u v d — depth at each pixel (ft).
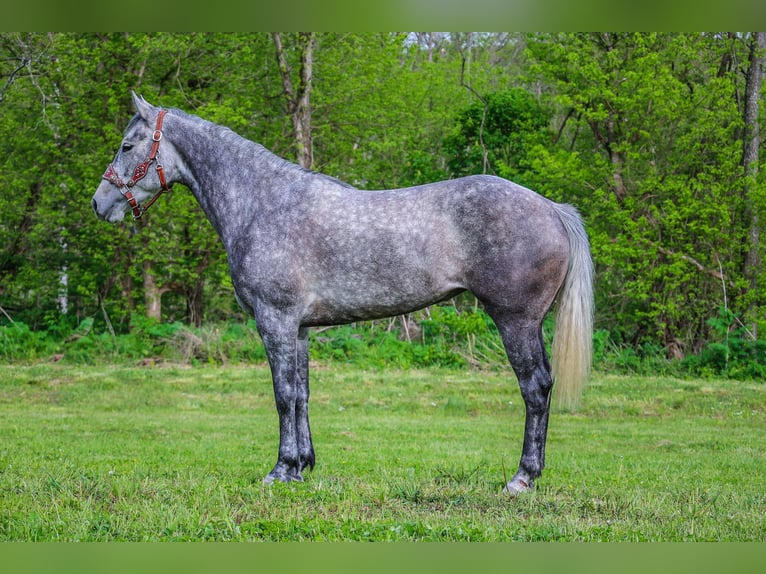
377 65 78.79
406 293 21.04
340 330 61.67
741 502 20.70
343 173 79.30
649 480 24.59
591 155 74.38
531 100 81.25
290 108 73.00
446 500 20.18
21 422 38.88
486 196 20.56
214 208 22.91
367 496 20.49
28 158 74.02
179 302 89.92
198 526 17.79
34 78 71.41
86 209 70.90
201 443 32.83
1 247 77.46
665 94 66.85
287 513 18.71
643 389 48.85
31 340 62.44
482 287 20.61
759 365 56.13
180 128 23.27
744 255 69.05
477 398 46.52
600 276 70.18
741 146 69.31
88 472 24.08
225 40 73.92
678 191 67.05
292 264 21.38
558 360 20.90
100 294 78.02
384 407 45.19
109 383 49.90
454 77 102.47
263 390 48.91
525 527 17.87
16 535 17.31
